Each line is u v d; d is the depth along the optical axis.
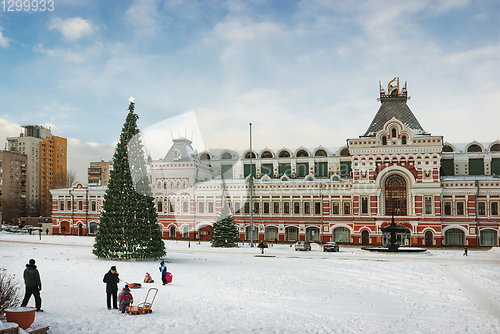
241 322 20.05
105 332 17.33
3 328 13.57
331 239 79.25
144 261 43.81
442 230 75.69
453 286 31.09
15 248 56.78
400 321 21.23
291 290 29.31
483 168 85.31
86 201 93.38
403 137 76.38
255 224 82.88
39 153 175.12
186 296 26.39
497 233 73.75
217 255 54.22
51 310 20.70
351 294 28.28
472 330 19.78
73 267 37.84
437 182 74.56
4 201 153.38
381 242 76.00
